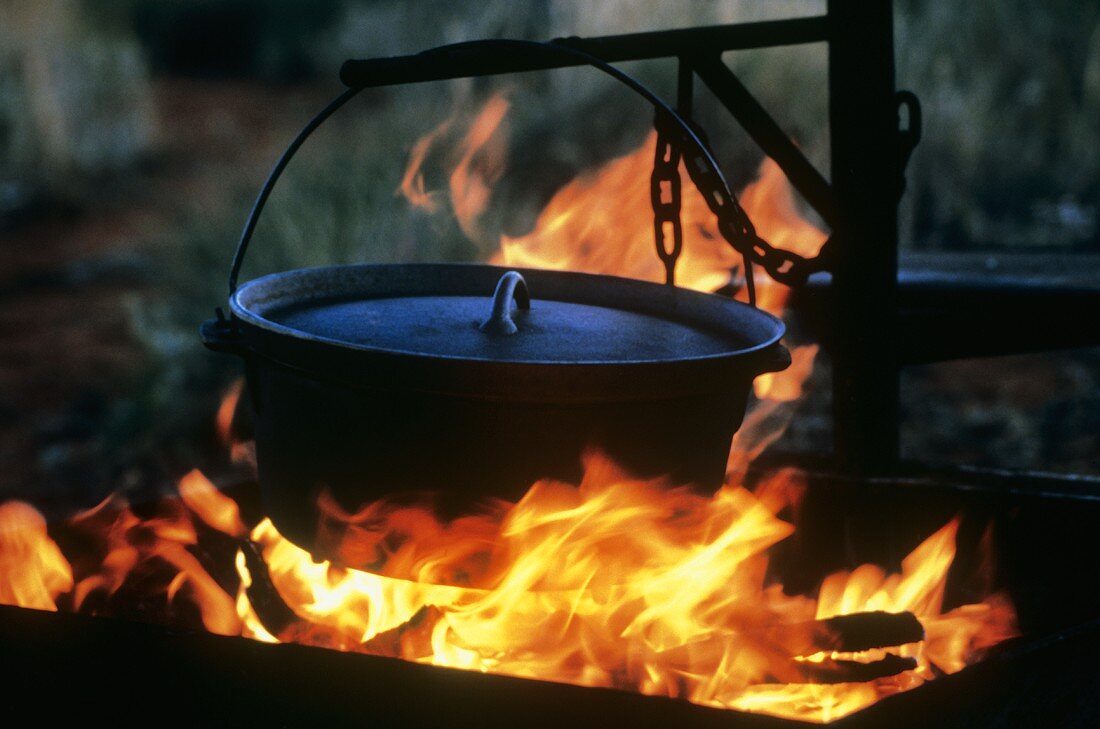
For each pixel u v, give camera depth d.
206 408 4.94
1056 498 2.37
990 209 6.33
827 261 2.12
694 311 2.10
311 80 15.12
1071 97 6.82
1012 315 2.72
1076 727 1.74
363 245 5.48
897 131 2.39
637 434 1.70
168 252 6.29
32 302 7.34
